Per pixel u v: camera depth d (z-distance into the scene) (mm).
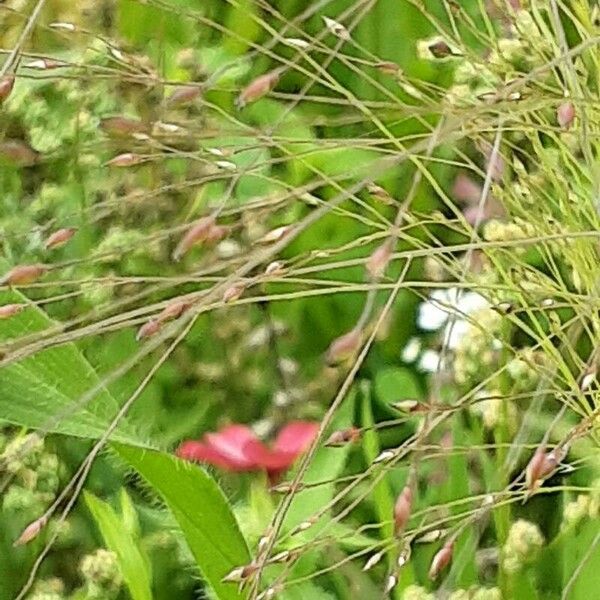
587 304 144
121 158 143
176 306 119
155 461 149
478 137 153
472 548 163
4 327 144
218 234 127
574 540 170
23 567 182
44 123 198
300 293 127
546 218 156
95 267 196
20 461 164
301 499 170
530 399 178
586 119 141
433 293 179
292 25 147
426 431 128
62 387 145
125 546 165
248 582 135
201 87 133
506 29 181
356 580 171
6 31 199
